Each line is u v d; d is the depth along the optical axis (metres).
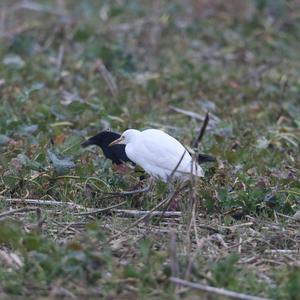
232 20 21.97
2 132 13.25
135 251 9.15
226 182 11.40
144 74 17.75
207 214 10.60
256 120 15.12
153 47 19.62
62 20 20.38
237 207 10.66
